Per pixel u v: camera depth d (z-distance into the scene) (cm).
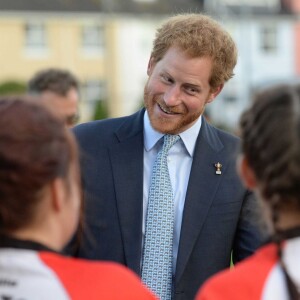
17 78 4909
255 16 5359
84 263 245
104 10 4825
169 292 400
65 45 5000
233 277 238
